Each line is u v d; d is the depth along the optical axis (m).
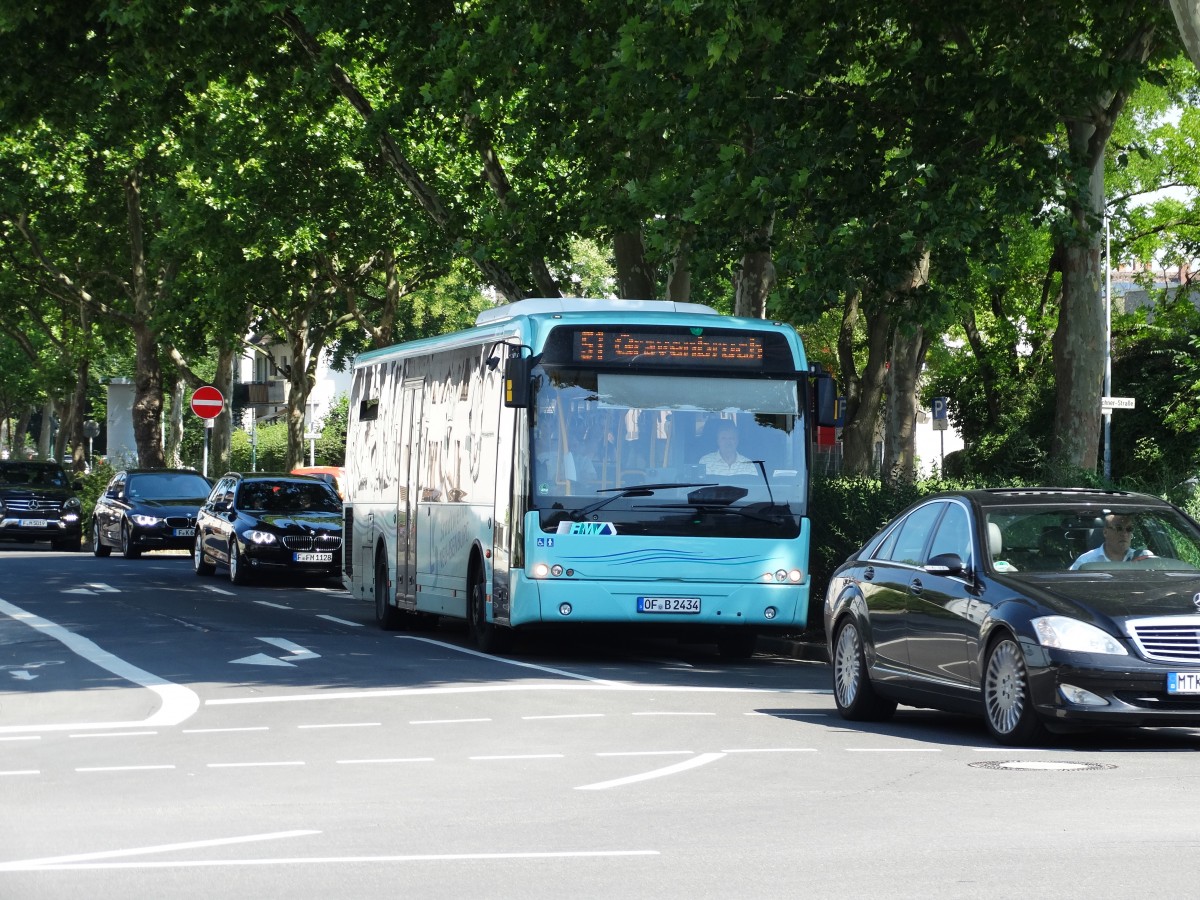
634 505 20.94
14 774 11.87
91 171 58.31
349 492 30.03
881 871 8.22
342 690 17.47
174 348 60.69
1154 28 26.75
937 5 26.48
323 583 38.25
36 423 146.88
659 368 21.25
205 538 38.91
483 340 22.81
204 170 49.09
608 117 28.59
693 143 26.23
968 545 14.38
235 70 37.84
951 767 12.10
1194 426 59.41
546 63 29.58
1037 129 25.84
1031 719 13.18
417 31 34.62
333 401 116.94
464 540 22.92
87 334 69.38
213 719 15.09
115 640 23.11
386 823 9.79
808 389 21.61
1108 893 7.61
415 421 25.89
